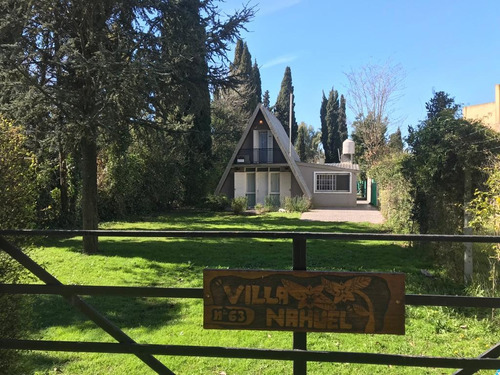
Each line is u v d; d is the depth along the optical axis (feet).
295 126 174.19
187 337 14.42
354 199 81.82
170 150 63.67
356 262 26.40
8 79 28.25
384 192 49.60
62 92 28.30
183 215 64.64
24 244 9.78
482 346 13.44
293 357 7.50
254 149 82.74
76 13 28.30
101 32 30.04
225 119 102.58
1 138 9.30
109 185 55.88
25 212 9.84
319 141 216.74
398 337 14.25
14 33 27.09
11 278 9.33
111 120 29.12
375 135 104.58
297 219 57.57
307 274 7.47
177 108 38.78
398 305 7.31
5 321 9.16
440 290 19.79
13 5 27.09
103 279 22.72
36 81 27.58
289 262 26.96
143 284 21.84
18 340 8.12
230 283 7.64
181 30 31.55
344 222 52.80
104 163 56.34
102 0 27.50
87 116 28.71
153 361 7.88
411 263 25.89
